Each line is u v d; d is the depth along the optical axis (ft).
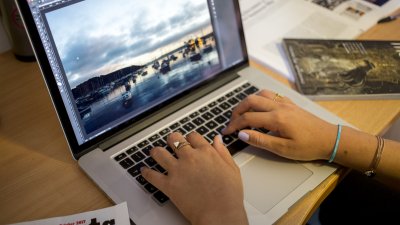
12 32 2.60
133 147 2.16
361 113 2.42
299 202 1.98
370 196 2.78
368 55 2.80
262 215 1.87
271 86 2.59
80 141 2.08
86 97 2.06
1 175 2.06
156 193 1.93
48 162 2.13
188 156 1.94
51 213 1.90
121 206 1.87
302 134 2.08
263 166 2.10
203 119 2.35
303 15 3.24
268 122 2.14
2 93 2.52
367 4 3.40
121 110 2.21
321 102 2.49
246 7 3.31
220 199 1.77
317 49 2.85
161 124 2.29
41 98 2.50
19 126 2.32
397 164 2.08
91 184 2.02
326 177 2.08
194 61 2.47
